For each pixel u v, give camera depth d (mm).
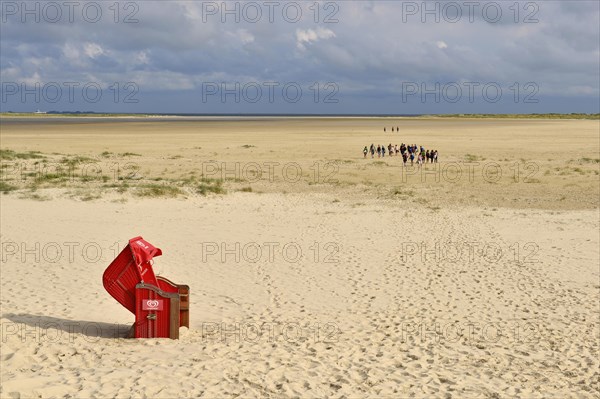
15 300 11852
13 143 66938
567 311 12062
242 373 8117
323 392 7570
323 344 9695
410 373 8461
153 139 77875
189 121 178375
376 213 24906
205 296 12719
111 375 7742
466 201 29609
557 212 25797
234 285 13695
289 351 9250
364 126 130125
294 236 19656
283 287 13586
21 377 7570
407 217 23906
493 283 14148
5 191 27562
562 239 19594
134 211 23812
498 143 71438
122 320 10797
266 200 28297
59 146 63312
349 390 7695
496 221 23125
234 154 55969
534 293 13367
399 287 13711
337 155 56656
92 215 22609
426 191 33438
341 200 29125
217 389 7473
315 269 15328
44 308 11367
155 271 14656
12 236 18453
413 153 50188
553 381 8398
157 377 7762
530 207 27766
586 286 14000
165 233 19672
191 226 21062
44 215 22281
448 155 56188
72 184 31062
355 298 12789
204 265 15516
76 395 7066
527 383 8289
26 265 14945
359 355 9195
